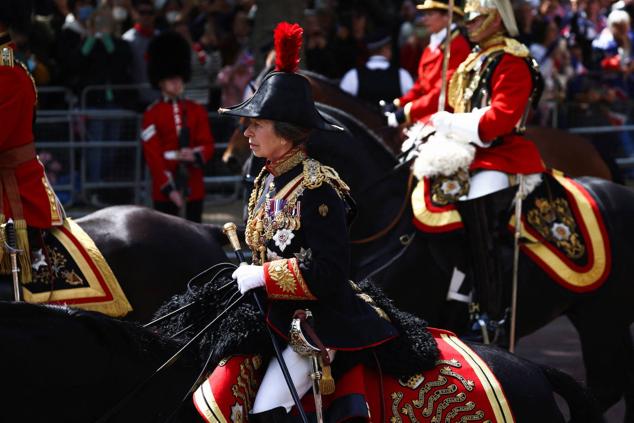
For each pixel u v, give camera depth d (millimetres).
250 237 13211
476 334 21734
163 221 20750
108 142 40938
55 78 42531
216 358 12953
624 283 21812
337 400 12844
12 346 11945
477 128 20766
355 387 12859
